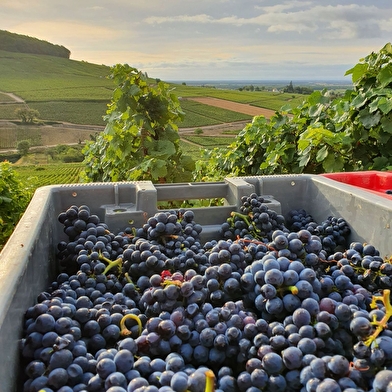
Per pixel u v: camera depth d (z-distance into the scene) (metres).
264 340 1.34
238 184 2.61
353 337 1.35
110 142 5.52
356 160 4.71
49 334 1.33
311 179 2.77
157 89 5.42
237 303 1.54
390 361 1.23
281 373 1.25
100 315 1.52
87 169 7.61
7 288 1.26
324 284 1.56
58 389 1.23
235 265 1.77
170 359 1.32
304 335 1.31
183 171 5.62
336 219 2.45
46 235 1.97
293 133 5.72
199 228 2.38
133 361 1.30
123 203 2.55
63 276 1.97
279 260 1.56
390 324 1.36
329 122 5.35
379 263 1.73
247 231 2.35
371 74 4.75
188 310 1.48
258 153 6.30
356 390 1.11
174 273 1.73
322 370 1.17
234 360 1.40
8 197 7.46
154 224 2.17
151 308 1.60
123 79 5.29
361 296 1.56
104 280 1.89
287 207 2.80
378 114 4.41
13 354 1.23
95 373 1.31
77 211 2.26
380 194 2.32
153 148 5.36
